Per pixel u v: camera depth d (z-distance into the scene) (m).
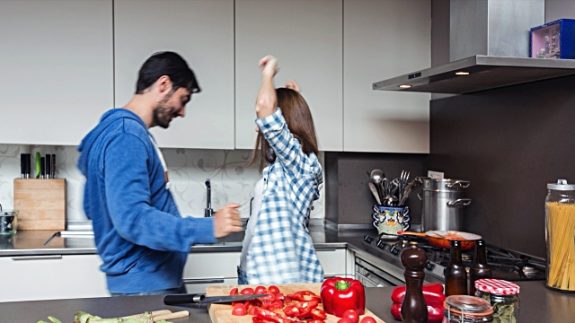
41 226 2.98
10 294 2.50
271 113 1.83
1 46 2.68
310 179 1.97
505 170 2.56
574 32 2.12
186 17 2.86
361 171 3.28
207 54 2.89
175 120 2.86
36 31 2.71
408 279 1.36
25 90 2.70
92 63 2.76
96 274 2.57
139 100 1.85
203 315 1.52
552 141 2.27
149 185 1.73
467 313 1.22
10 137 2.69
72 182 3.10
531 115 2.39
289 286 1.73
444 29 3.04
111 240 1.75
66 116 2.74
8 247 2.53
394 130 3.15
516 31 2.27
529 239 2.41
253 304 1.52
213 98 2.90
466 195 2.87
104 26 2.77
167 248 1.63
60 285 2.54
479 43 2.29
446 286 1.50
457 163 2.95
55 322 1.33
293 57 2.99
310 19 3.01
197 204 3.26
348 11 3.06
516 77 2.28
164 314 1.49
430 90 2.76
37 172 3.00
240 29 2.92
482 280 1.43
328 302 1.45
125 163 1.64
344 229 3.25
